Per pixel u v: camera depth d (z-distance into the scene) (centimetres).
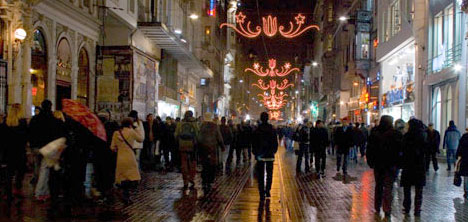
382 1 3872
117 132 1088
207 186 1383
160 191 1341
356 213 1059
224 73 7438
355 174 1934
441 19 2780
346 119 2634
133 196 1245
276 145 1248
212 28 5747
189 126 1388
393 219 995
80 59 2348
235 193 1348
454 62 2502
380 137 1031
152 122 1914
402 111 3450
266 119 1256
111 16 2436
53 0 1891
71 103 1037
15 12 1625
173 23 3775
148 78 2859
